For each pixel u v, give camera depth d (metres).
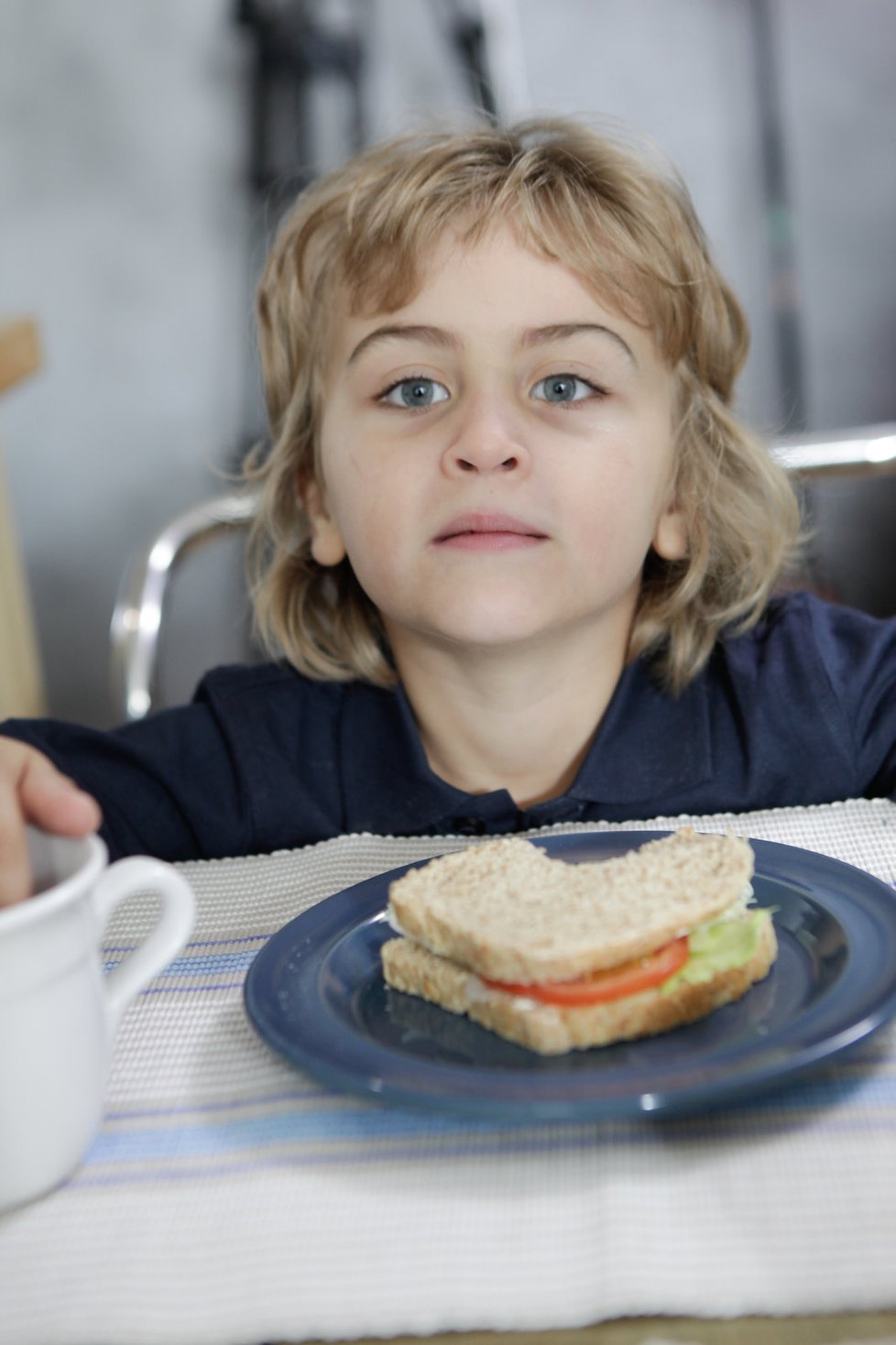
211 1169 0.44
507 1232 0.39
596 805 0.89
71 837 0.50
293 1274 0.39
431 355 0.87
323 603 1.04
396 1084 0.43
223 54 2.72
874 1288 0.36
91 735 0.96
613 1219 0.39
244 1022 0.54
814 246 2.76
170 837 0.96
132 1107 0.48
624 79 2.71
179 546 1.20
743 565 1.04
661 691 0.96
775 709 0.92
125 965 0.49
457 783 1.01
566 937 0.49
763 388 2.78
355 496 0.90
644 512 0.91
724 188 2.73
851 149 2.71
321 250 1.00
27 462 2.87
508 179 0.88
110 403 2.86
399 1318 0.37
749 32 2.67
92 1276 0.39
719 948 0.51
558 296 0.86
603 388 0.88
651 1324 0.36
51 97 2.73
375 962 0.57
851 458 1.18
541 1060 0.47
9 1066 0.42
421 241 0.87
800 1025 0.45
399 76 2.65
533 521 0.85
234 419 2.87
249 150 2.75
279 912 0.68
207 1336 0.37
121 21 2.70
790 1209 0.39
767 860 0.62
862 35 2.65
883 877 0.65
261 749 0.97
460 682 0.96
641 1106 0.41
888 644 0.95
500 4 2.49
